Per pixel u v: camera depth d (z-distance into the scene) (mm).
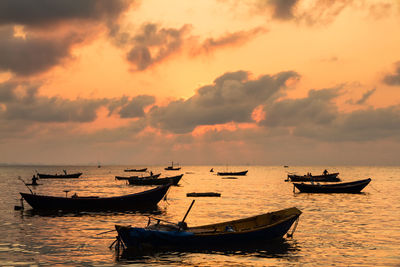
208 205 40969
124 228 19125
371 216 32500
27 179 115812
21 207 36375
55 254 18734
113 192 63812
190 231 21062
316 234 23875
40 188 73438
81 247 20250
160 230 19953
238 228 22156
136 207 35406
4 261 17359
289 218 21531
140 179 77625
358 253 19016
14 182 96562
